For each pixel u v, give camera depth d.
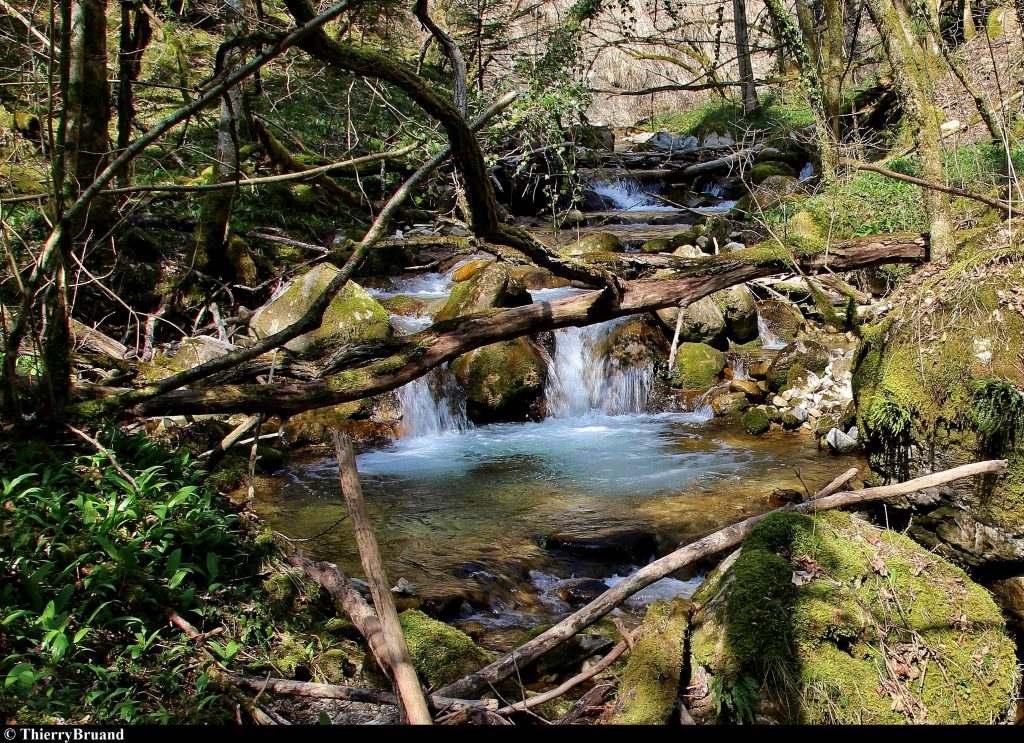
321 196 12.19
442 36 4.37
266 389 4.75
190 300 9.06
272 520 6.26
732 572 3.83
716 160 18.19
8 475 4.40
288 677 3.75
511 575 5.40
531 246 4.55
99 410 4.72
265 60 3.91
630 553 5.66
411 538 5.95
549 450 8.14
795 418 8.36
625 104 24.08
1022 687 4.11
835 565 3.88
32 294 4.52
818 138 11.70
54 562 3.85
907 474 5.28
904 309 5.48
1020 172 8.18
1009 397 4.68
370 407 8.49
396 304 9.93
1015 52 10.13
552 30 9.05
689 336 9.57
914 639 3.66
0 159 8.60
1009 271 5.04
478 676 3.62
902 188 9.80
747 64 20.23
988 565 4.96
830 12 13.21
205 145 11.94
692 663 3.62
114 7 12.31
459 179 5.36
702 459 7.66
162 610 3.87
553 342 9.60
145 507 4.48
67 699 3.23
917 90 6.50
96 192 4.39
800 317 9.87
